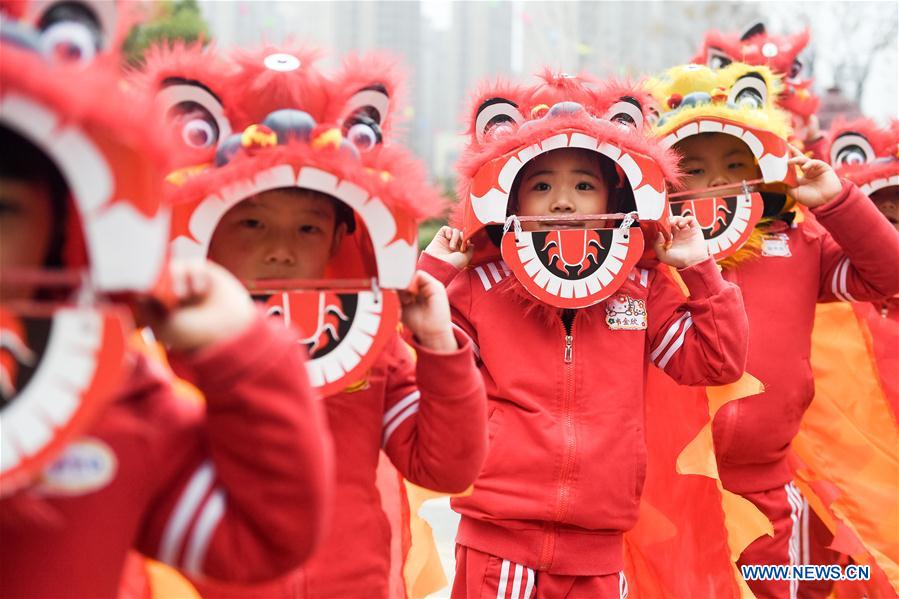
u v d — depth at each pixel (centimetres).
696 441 312
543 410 274
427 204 196
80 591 131
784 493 349
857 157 423
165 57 207
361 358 195
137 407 138
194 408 144
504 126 283
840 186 336
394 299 196
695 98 343
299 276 215
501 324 281
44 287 132
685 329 290
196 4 1045
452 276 286
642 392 285
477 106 303
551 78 302
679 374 292
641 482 280
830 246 359
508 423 275
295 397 134
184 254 191
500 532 275
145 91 195
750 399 337
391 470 235
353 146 196
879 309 414
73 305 121
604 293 266
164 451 138
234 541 138
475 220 274
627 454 276
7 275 120
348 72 214
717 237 330
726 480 344
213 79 205
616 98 297
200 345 131
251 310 134
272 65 206
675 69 359
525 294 277
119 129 114
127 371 136
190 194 190
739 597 318
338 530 208
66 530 131
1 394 116
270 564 139
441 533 475
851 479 381
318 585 206
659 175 272
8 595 130
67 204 131
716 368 284
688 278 289
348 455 210
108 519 133
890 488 381
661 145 279
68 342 117
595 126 268
